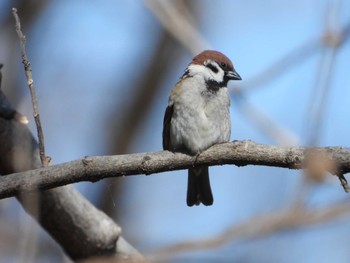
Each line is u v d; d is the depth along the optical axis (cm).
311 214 914
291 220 920
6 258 921
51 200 873
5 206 988
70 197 886
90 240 910
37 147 895
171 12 1215
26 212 767
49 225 899
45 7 1581
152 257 923
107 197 1544
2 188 761
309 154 729
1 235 928
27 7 1560
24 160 880
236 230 936
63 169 766
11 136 874
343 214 911
